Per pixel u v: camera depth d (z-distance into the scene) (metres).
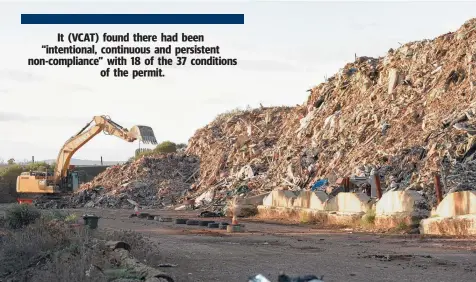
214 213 50.41
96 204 71.94
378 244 23.61
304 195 41.50
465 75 44.84
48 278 12.15
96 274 12.12
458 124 39.09
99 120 70.56
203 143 82.00
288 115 73.94
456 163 35.66
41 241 17.02
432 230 27.00
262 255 19.62
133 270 12.88
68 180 73.88
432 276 14.65
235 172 67.12
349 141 51.53
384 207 31.50
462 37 49.00
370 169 43.12
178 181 75.62
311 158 55.00
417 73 50.94
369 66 58.97
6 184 104.00
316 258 18.73
